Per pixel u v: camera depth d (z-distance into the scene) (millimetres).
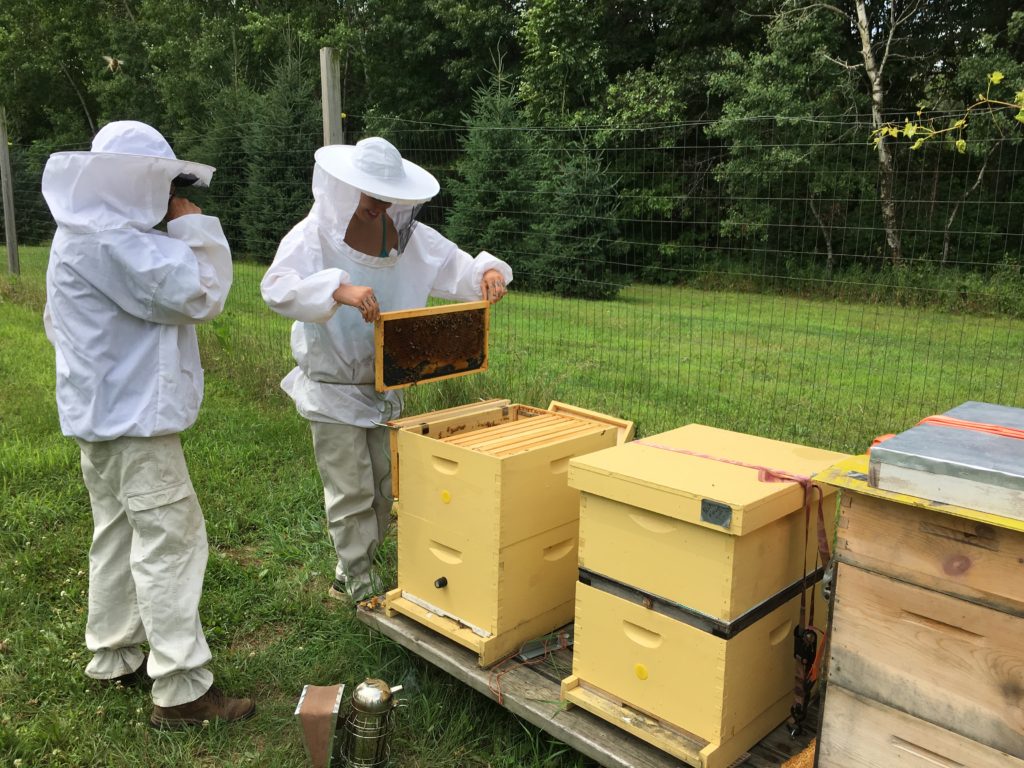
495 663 2434
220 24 23578
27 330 8555
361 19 24266
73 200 2246
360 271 2822
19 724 2551
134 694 2729
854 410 5926
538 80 18031
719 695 1912
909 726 1604
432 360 2789
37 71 27578
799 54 15477
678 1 17938
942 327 6879
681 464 2123
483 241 10273
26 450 4746
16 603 3238
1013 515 1362
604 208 10406
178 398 2422
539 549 2490
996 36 13602
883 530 1572
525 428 2723
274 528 3965
